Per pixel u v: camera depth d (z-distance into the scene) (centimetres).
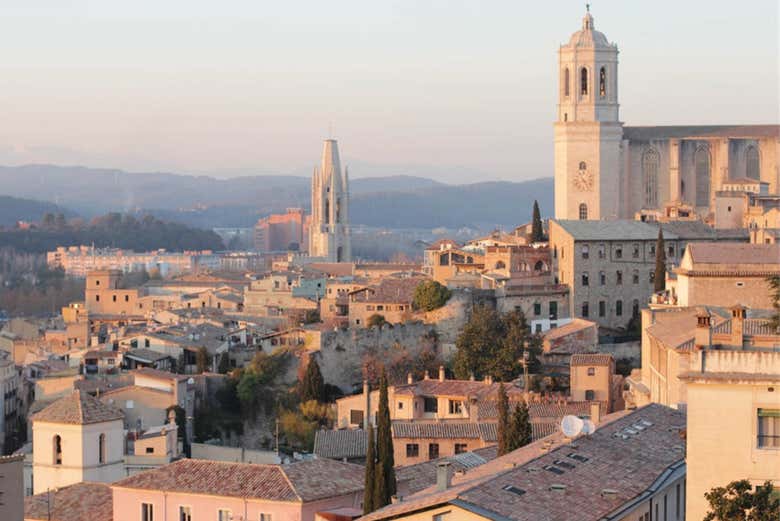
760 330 13538
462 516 13000
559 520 12950
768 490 10862
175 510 19062
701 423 11362
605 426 16588
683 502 15262
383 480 18075
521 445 19725
